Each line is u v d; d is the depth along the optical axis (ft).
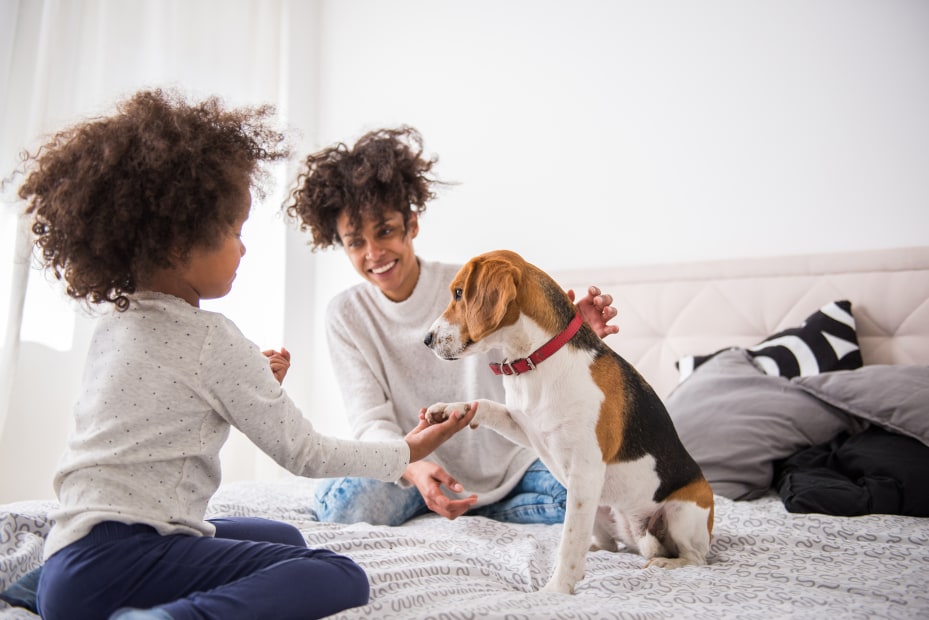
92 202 3.51
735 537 5.24
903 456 6.19
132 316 3.53
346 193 6.40
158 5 9.83
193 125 3.84
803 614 3.51
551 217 10.07
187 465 3.41
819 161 8.62
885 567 4.55
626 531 5.20
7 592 3.65
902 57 8.30
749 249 8.91
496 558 4.73
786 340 7.91
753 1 9.05
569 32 10.13
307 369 11.55
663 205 9.41
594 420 4.41
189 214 3.61
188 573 3.20
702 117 9.26
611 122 9.78
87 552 3.10
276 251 11.14
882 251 8.06
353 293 7.18
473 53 10.78
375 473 4.09
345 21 11.87
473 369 6.53
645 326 9.07
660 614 3.46
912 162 8.19
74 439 3.41
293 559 3.31
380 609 3.33
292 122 11.55
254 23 11.17
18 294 7.51
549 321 4.49
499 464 6.56
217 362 3.51
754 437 6.95
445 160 10.82
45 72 8.13
